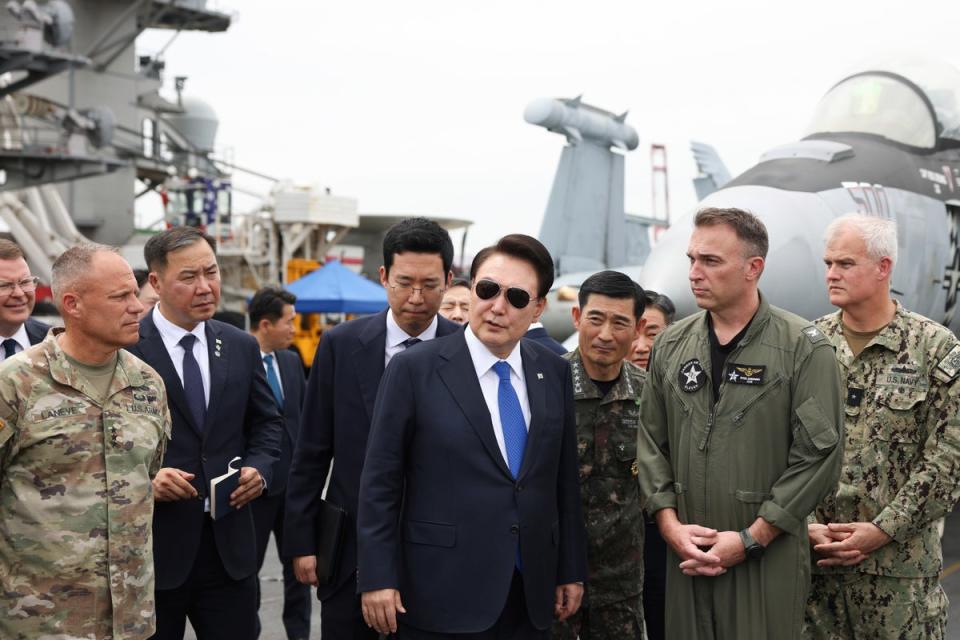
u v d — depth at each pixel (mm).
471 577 3029
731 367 3186
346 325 3867
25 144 22109
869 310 3639
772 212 7168
